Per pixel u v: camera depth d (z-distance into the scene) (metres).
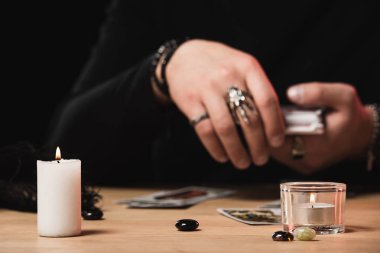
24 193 1.15
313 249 0.89
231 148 1.29
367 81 1.74
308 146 1.41
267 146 1.30
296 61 1.76
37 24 2.38
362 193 1.35
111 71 1.84
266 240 0.93
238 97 1.27
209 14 1.85
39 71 2.40
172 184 1.58
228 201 1.27
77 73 2.41
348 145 1.43
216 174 1.80
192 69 1.34
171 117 1.57
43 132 2.41
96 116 1.59
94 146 1.58
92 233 0.98
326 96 1.38
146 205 1.19
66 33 2.39
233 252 0.87
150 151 1.84
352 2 1.75
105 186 1.55
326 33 1.76
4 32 2.37
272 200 1.28
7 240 0.94
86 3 2.38
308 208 0.97
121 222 1.05
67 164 0.96
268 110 1.26
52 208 0.95
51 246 0.91
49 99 2.41
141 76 1.53
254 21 1.79
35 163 1.16
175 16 1.87
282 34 1.76
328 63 1.75
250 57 1.32
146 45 1.88
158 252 0.87
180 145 1.81
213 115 1.28
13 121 2.40
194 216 1.10
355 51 1.75
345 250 0.88
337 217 0.97
